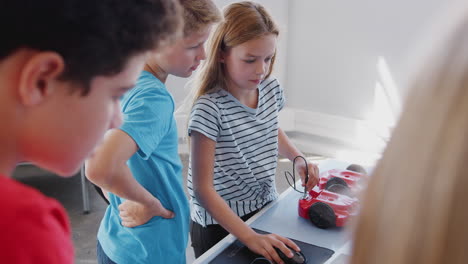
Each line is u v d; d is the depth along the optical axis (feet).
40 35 1.39
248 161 4.46
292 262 3.36
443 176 0.84
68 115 1.53
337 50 10.66
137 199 3.52
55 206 1.50
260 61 4.02
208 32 3.64
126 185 3.38
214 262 3.45
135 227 3.78
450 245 0.84
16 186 1.44
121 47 1.55
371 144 10.69
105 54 1.50
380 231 0.93
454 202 0.83
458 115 0.84
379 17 9.93
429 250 0.85
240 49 3.95
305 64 11.16
